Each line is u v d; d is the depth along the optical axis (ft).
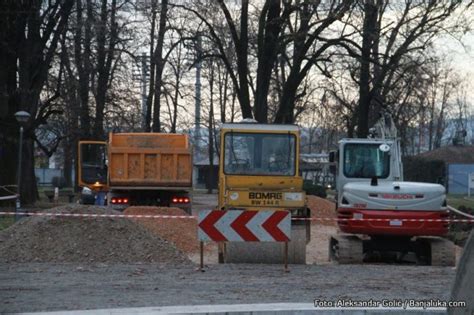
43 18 171.42
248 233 70.03
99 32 191.01
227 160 92.43
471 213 148.56
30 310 49.29
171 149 131.13
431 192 83.10
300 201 86.63
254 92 242.58
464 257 37.68
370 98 216.95
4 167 173.58
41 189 392.27
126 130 234.79
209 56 205.87
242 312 47.06
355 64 216.33
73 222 82.33
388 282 64.69
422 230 82.43
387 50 202.59
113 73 222.48
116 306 50.98
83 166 172.55
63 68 199.52
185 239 104.78
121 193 132.46
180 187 131.64
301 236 79.61
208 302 52.85
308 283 63.46
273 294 56.90
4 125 172.65
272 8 196.65
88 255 78.64
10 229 83.66
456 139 472.03
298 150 92.84
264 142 92.73
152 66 226.99
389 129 136.15
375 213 82.99
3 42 165.58
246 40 200.85
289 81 204.95
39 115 186.50
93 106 233.14
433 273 71.87
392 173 126.11
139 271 70.28
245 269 72.90
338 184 127.54
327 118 305.73
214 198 299.79
